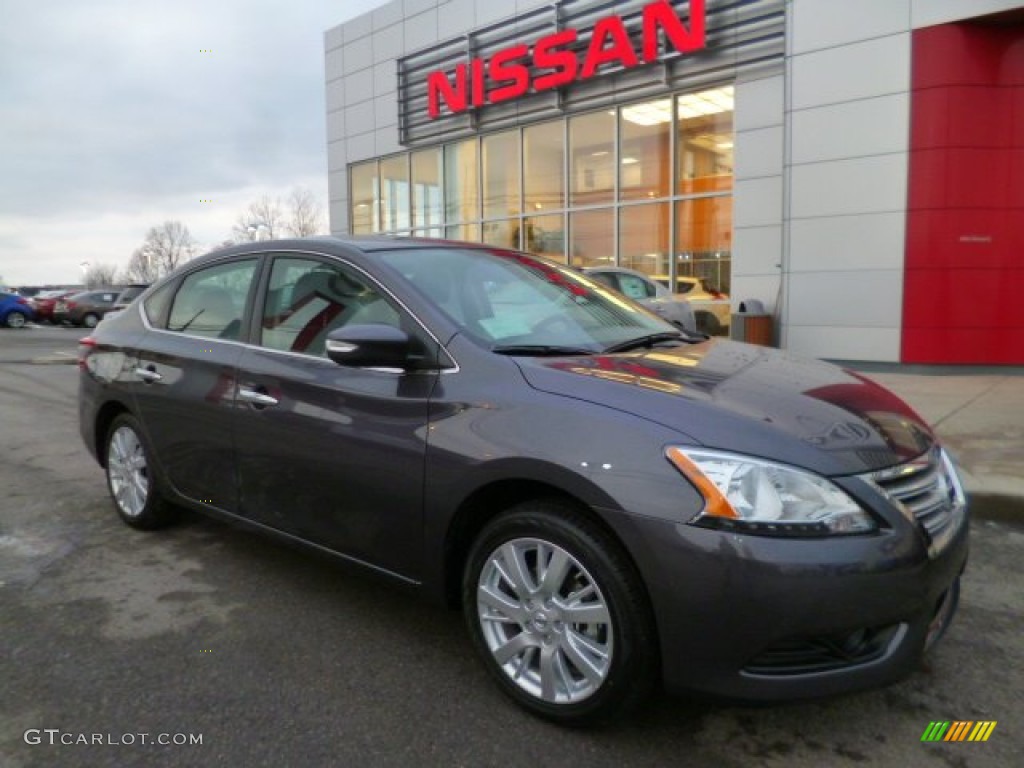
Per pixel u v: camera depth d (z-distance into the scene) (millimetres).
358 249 3430
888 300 10375
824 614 2178
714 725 2594
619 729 2566
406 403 2916
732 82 11984
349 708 2691
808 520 2215
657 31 12469
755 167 11750
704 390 2598
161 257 77125
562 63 13656
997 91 9719
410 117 17062
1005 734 2551
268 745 2482
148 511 4395
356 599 3588
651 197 13297
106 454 4746
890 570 2232
